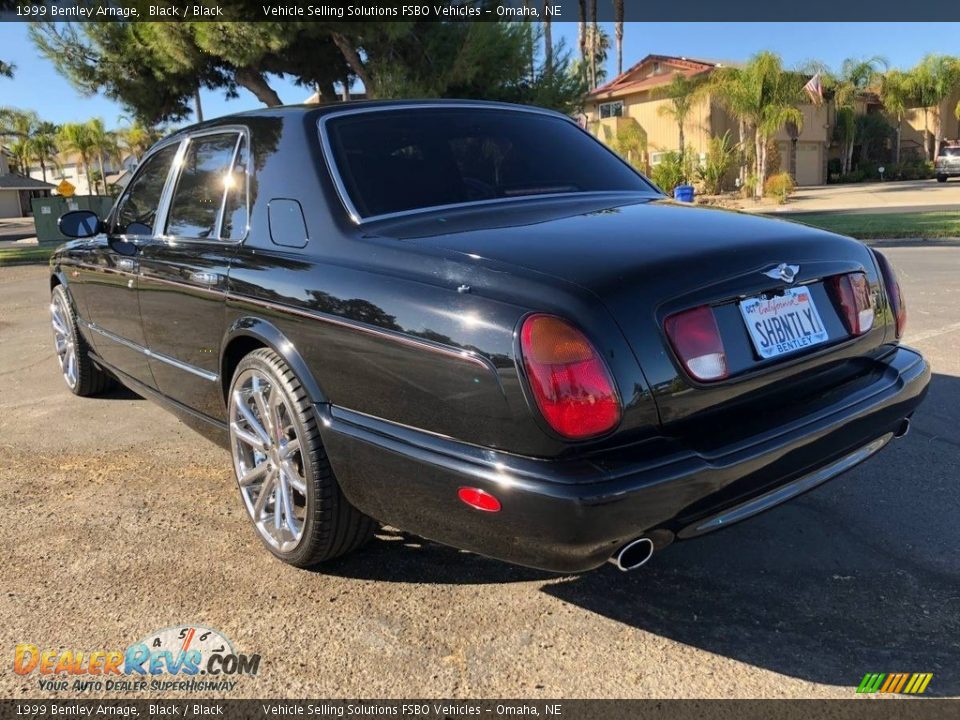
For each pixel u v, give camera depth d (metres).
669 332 2.18
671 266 2.27
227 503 3.60
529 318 2.09
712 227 2.64
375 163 2.98
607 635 2.54
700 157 31.47
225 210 3.31
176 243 3.59
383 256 2.54
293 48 15.66
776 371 2.39
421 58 15.20
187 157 3.74
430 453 2.28
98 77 16.09
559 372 2.05
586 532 2.03
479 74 15.16
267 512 3.10
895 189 31.17
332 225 2.77
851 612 2.61
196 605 2.76
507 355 2.09
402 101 3.37
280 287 2.79
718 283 2.29
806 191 32.19
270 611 2.72
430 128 3.24
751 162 29.95
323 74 16.92
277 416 2.91
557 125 3.71
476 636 2.55
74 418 4.90
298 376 2.72
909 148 42.44
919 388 2.82
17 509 3.56
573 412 2.05
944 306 7.08
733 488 2.24
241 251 3.11
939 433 4.11
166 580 2.93
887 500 3.39
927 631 2.49
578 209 2.93
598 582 2.85
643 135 31.94
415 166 3.04
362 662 2.44
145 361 4.00
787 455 2.33
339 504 2.74
